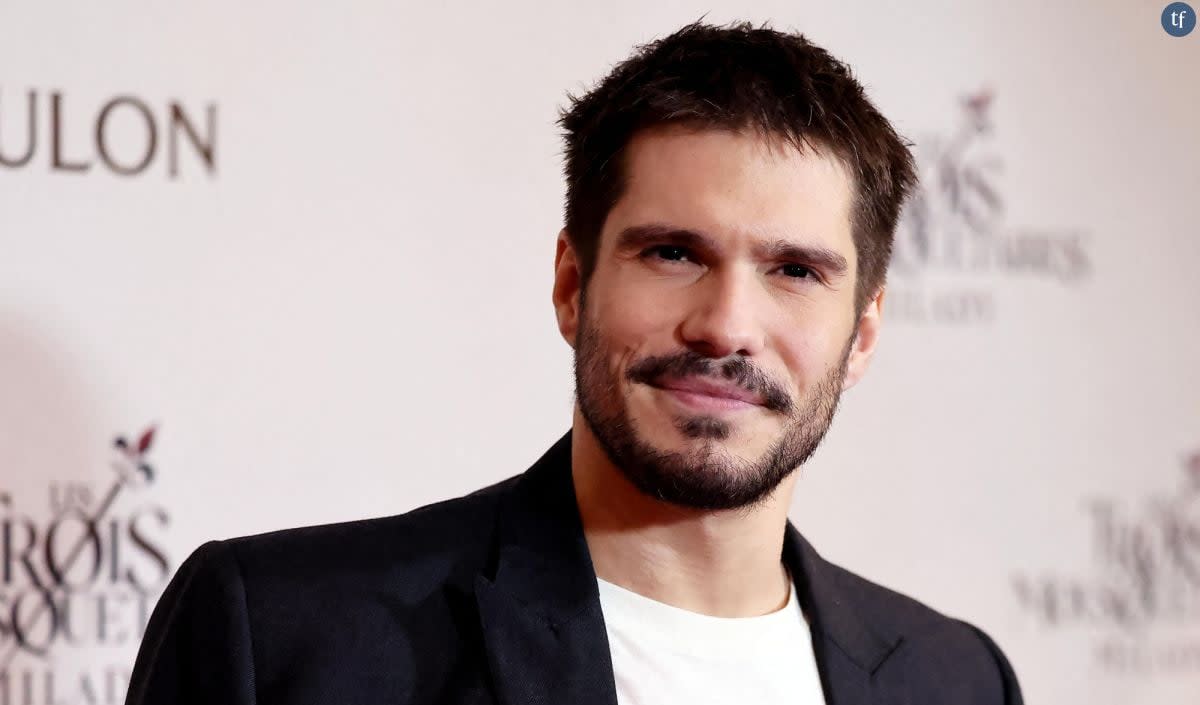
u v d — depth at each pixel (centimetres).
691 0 565
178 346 491
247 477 498
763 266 295
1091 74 622
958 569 596
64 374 475
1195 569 626
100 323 480
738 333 285
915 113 596
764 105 293
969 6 605
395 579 304
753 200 289
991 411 604
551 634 299
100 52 483
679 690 305
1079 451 614
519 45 541
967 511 599
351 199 516
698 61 302
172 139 491
